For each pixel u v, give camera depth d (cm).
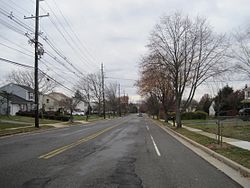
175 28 3531
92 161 1090
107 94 11650
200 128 3134
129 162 1089
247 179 846
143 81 4491
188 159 1191
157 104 6981
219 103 2870
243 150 1353
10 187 711
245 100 5369
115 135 2345
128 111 17125
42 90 7094
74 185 739
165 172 922
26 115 5353
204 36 3234
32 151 1337
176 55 3369
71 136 2214
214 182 804
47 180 785
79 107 11825
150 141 1919
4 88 7106
